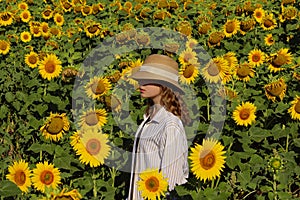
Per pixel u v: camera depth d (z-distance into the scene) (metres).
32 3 12.83
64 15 12.24
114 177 4.82
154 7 10.87
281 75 6.18
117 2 11.86
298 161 5.27
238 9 9.57
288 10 9.23
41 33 9.70
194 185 4.27
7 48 8.27
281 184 4.19
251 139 5.06
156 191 3.58
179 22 9.54
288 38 8.80
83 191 4.29
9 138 6.09
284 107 5.37
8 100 6.48
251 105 4.98
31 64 7.12
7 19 10.06
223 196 4.15
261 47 8.35
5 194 3.20
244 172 4.59
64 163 4.73
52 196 3.18
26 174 3.80
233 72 5.96
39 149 4.90
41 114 5.96
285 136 5.19
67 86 6.14
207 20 9.52
